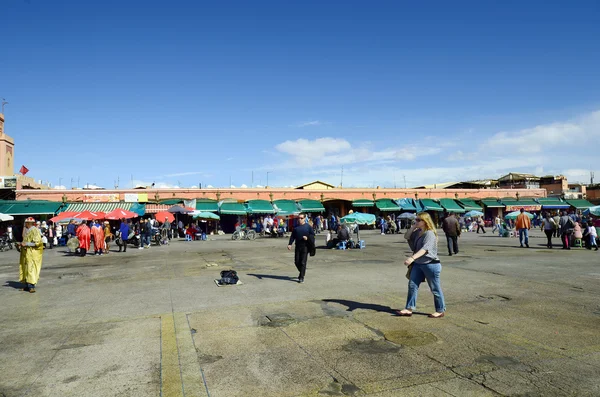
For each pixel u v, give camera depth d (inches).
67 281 419.2
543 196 2027.6
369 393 141.2
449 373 156.7
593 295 298.0
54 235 1023.0
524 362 166.4
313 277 400.8
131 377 160.2
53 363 177.8
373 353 180.5
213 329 224.2
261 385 150.3
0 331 231.9
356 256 607.5
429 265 238.2
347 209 1736.0
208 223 1514.5
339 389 145.1
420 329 215.8
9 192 1423.5
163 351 189.8
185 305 285.6
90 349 195.5
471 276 387.2
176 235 1376.7
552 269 430.6
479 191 1915.6
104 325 238.8
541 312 248.2
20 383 156.6
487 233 1258.6
